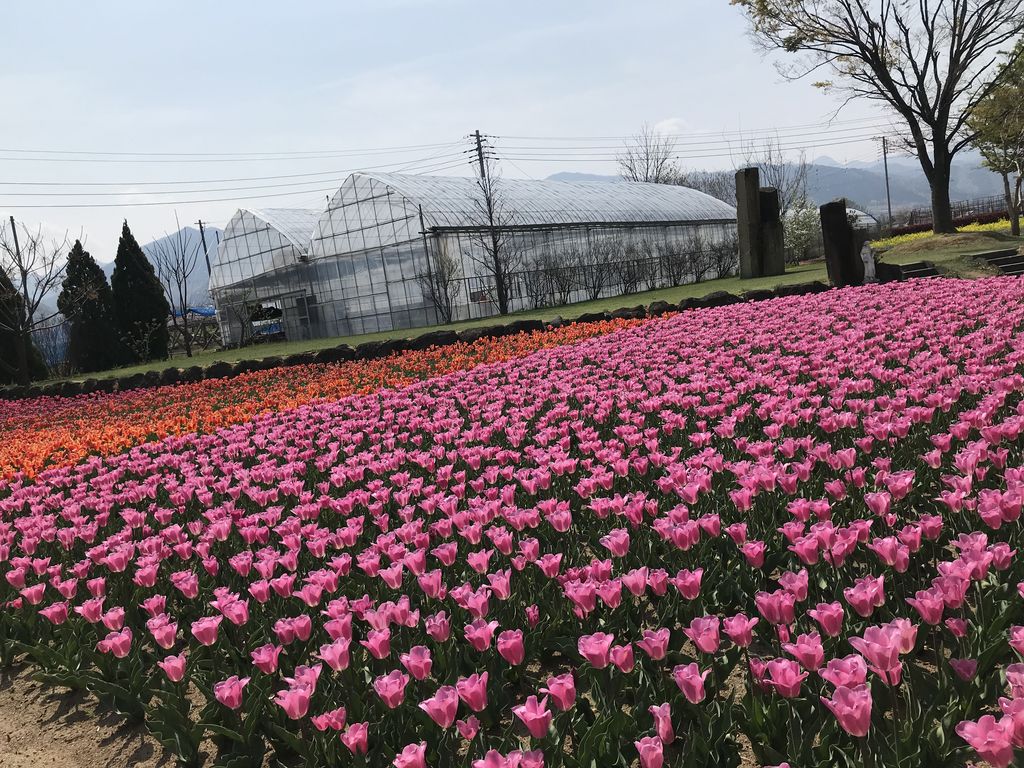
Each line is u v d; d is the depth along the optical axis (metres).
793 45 33.12
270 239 39.56
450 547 4.05
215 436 10.77
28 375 35.81
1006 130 35.19
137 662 4.10
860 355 8.59
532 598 4.11
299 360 19.34
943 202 32.72
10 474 9.81
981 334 8.66
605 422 8.02
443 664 3.57
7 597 5.56
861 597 2.71
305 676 2.97
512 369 12.80
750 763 2.86
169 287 41.00
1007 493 3.43
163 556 5.48
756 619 2.82
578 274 38.75
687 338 12.75
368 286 35.62
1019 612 3.22
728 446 6.27
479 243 34.78
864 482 4.55
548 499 5.20
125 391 20.44
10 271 34.97
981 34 30.31
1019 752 2.06
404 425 9.51
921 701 2.79
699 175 86.25
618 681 3.20
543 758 2.53
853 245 17.30
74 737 3.98
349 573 4.84
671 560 4.28
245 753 3.36
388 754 2.96
